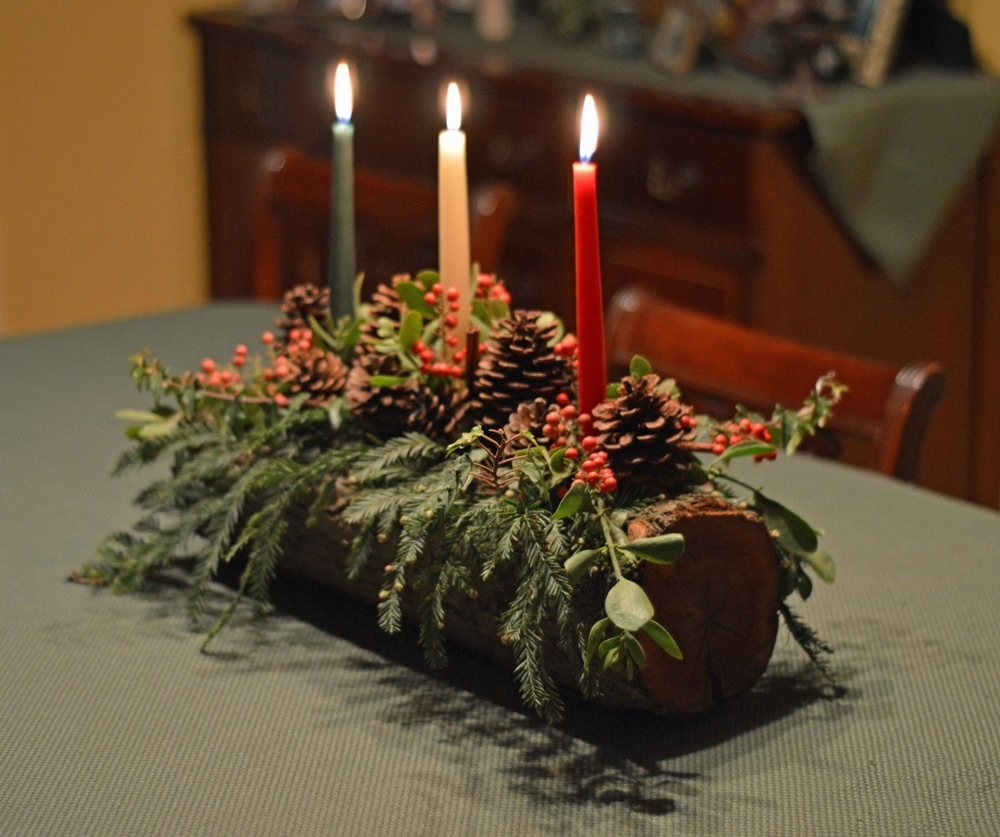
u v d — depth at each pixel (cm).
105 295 689
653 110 480
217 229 655
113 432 294
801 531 225
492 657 232
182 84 664
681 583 219
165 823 212
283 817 212
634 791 215
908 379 280
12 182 663
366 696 230
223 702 229
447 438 237
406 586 233
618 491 223
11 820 212
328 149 591
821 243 475
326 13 635
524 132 525
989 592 249
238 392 246
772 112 451
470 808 213
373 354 240
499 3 592
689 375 303
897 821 211
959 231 501
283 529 237
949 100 469
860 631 241
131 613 246
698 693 222
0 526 265
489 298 246
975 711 226
